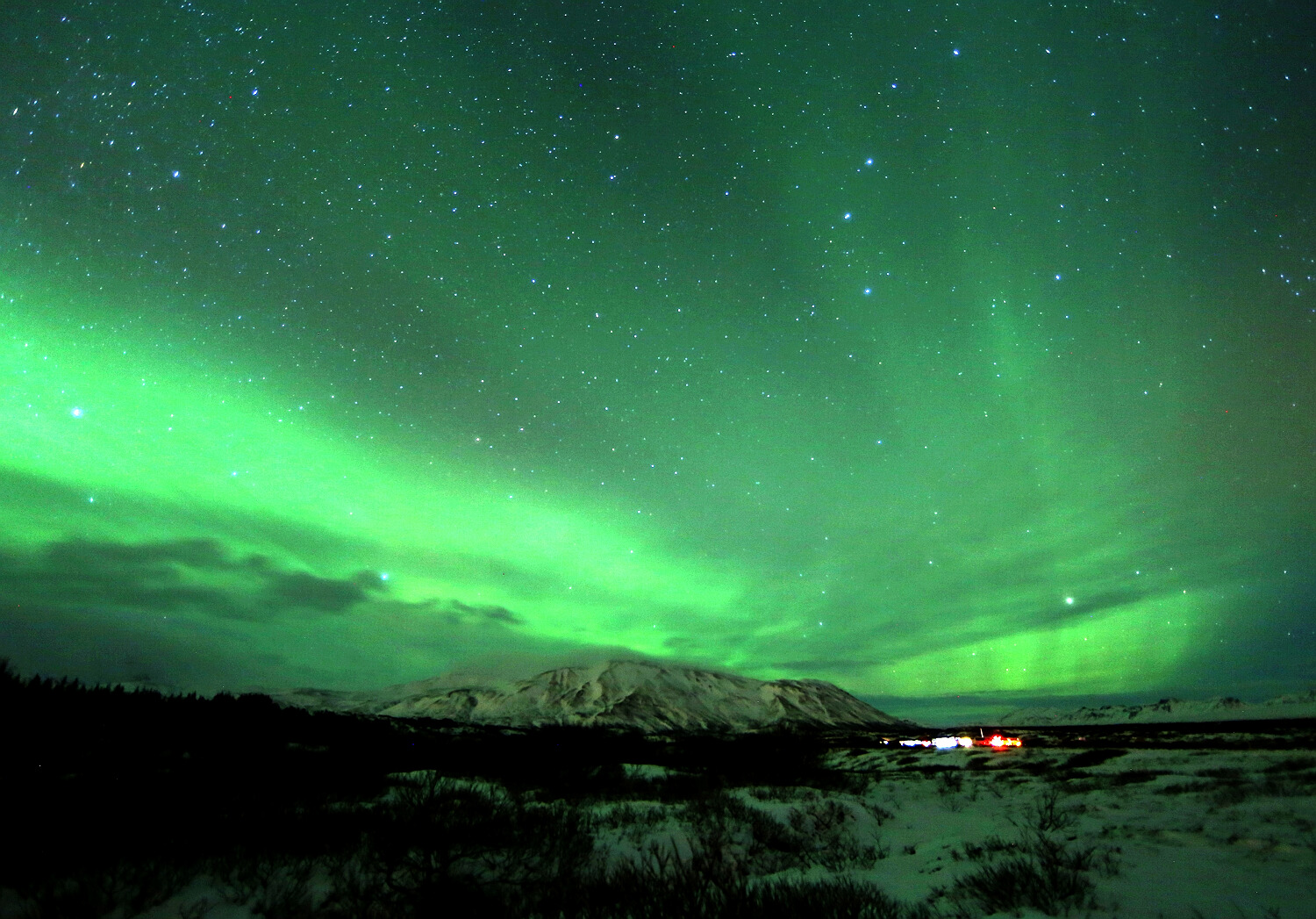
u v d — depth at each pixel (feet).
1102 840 27.50
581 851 28.37
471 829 26.04
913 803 57.31
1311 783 38.68
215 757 44.11
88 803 26.84
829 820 41.93
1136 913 16.97
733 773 77.92
